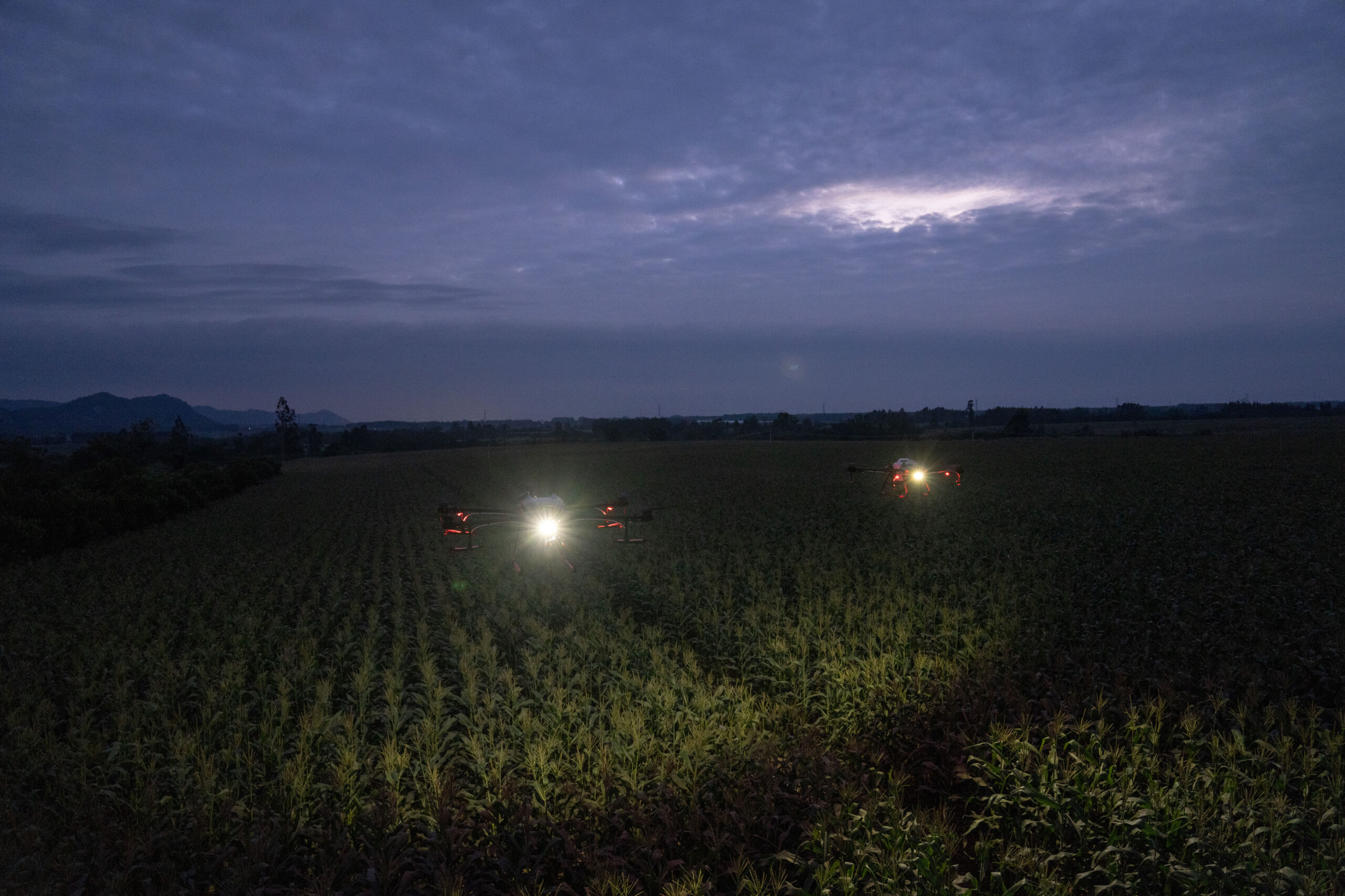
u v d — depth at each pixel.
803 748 9.18
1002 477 53.25
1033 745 9.28
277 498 60.62
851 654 13.01
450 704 12.39
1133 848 7.31
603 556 26.12
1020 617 15.07
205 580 24.62
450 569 24.77
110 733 11.23
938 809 8.90
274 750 9.92
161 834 7.86
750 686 12.81
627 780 8.60
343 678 14.11
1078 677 11.62
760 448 123.06
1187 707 9.91
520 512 19.38
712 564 23.64
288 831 8.12
